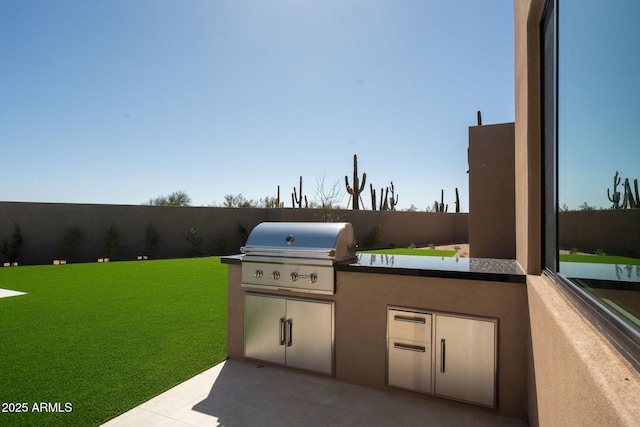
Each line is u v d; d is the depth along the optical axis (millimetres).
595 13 1270
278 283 3609
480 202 6602
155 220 14352
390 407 2930
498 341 2834
